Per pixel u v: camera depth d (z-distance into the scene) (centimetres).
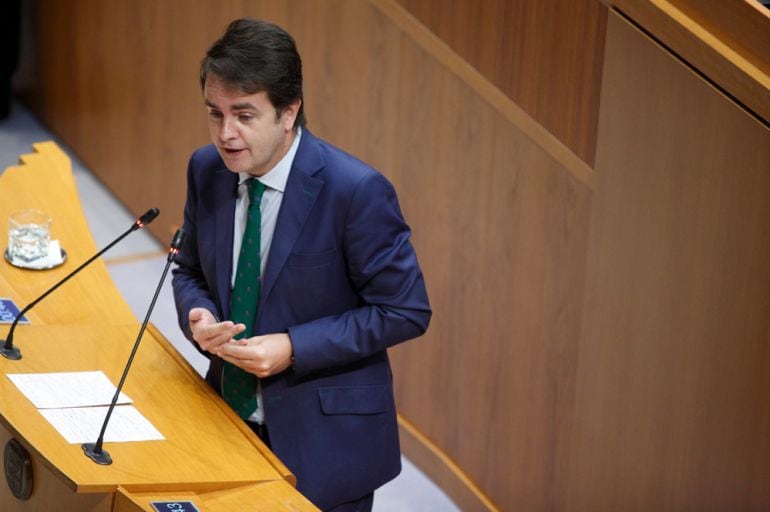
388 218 702
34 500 722
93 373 747
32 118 1819
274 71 652
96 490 629
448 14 993
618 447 880
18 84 1861
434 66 1021
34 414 685
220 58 647
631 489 872
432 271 1067
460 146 1008
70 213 1002
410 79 1052
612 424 883
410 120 1061
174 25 1423
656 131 806
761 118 736
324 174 700
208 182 739
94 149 1658
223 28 1330
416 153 1060
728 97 754
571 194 896
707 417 800
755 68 738
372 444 735
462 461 1074
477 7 959
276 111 664
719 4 758
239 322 729
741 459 780
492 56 952
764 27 735
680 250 802
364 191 695
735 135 752
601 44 845
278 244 704
